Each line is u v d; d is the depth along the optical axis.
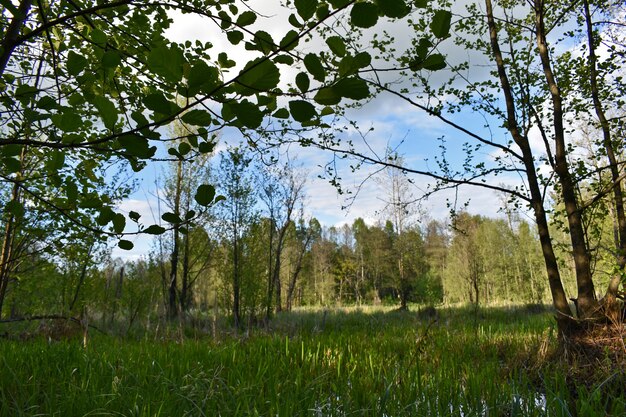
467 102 6.73
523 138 6.62
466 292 29.80
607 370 4.63
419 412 3.71
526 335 8.25
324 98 1.12
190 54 3.09
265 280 14.38
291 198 17.81
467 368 4.92
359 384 4.48
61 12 2.95
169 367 4.87
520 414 3.61
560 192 7.15
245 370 5.10
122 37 3.02
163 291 11.30
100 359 4.98
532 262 32.47
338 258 48.38
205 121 1.27
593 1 6.83
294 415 3.54
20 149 1.87
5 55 1.74
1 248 7.20
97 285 11.70
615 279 5.88
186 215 1.71
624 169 6.47
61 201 3.28
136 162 1.74
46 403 3.49
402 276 24.86
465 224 19.98
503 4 7.36
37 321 10.10
